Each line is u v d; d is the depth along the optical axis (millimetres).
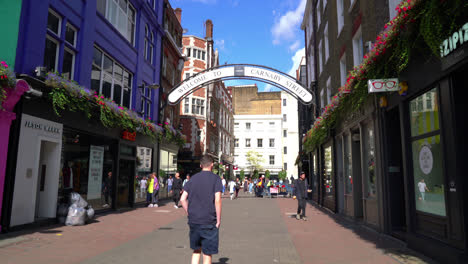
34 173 8273
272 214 12961
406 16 4922
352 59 10984
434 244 5184
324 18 16828
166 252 5859
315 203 19594
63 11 9711
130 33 15188
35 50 8305
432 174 5566
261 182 27828
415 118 6227
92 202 11609
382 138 7859
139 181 16062
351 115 10500
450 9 4133
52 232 7797
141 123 14180
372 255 5621
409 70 6105
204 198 3936
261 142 56344
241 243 6848
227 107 49469
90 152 11461
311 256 5605
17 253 5527
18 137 7750
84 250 5926
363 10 9641
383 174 7785
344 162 12227
